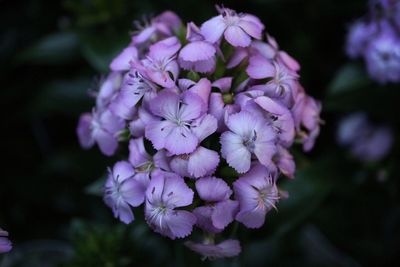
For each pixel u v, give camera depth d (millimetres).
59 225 519
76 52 458
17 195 510
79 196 508
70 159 467
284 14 473
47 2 511
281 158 324
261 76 317
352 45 430
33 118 513
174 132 302
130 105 313
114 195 321
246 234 384
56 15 512
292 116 323
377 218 486
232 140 303
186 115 303
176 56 318
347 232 491
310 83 488
